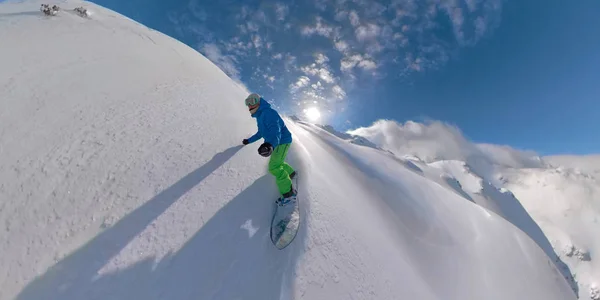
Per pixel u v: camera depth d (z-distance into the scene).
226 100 7.91
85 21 10.41
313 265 4.37
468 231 10.69
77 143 4.68
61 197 3.81
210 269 3.68
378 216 7.70
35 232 3.38
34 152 4.31
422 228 8.75
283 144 4.87
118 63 7.81
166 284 3.38
